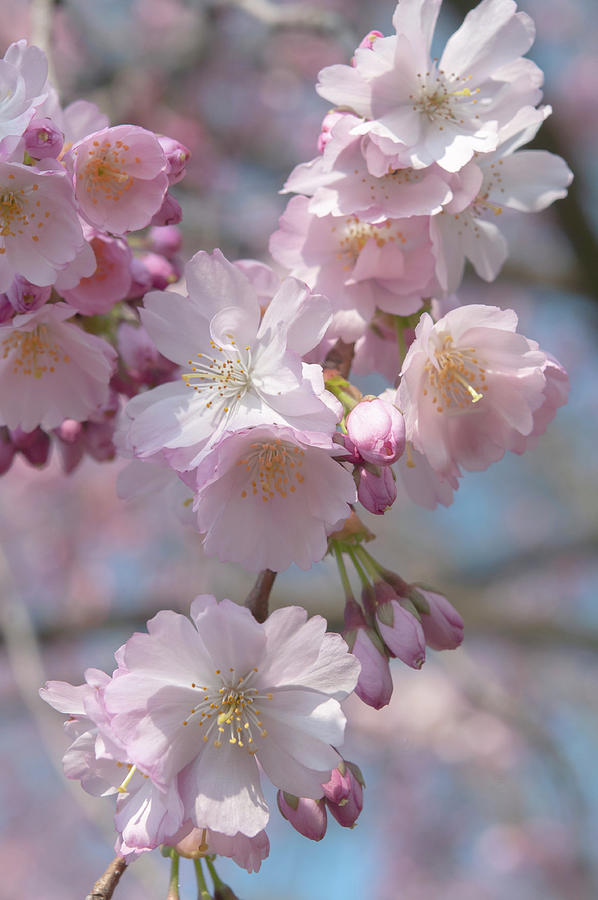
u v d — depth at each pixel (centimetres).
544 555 90
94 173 35
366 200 36
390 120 35
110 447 39
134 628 81
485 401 35
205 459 33
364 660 34
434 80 36
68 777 33
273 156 95
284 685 33
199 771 32
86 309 36
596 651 84
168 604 81
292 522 33
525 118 36
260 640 32
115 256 37
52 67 41
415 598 34
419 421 34
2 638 61
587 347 120
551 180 38
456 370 35
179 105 84
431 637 34
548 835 95
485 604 84
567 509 110
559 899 94
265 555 33
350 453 33
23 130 34
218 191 81
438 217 36
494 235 38
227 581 61
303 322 34
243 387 34
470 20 36
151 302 35
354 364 38
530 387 35
